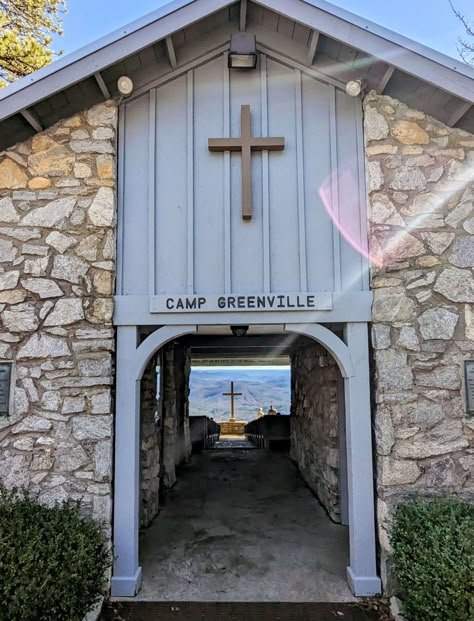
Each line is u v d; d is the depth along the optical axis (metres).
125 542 4.20
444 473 4.15
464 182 4.39
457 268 4.33
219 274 4.45
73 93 4.33
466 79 3.98
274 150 4.56
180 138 4.59
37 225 4.39
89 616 3.73
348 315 4.37
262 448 11.62
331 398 6.07
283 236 4.49
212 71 4.67
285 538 5.38
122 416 4.32
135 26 4.07
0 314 4.30
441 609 3.14
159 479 7.05
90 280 4.35
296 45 4.58
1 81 8.83
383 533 4.13
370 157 4.43
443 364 4.25
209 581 4.41
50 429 4.21
